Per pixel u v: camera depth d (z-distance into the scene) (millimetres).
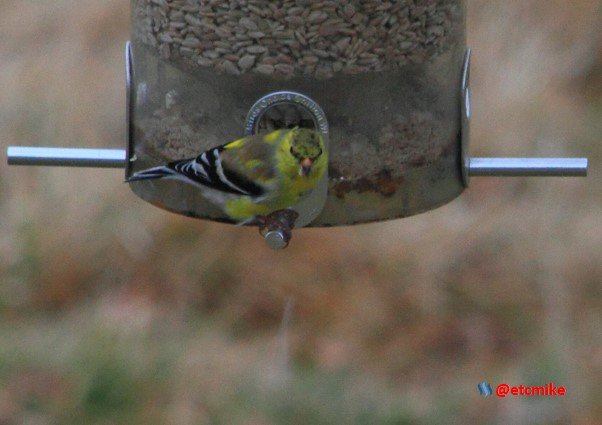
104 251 12328
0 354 10906
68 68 14531
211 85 6730
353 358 11242
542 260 12344
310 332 11609
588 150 14070
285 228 6508
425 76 6883
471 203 13352
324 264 12211
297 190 6586
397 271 12164
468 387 10781
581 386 10539
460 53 7160
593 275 12195
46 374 10688
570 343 11109
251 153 6605
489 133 14078
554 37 15648
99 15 15344
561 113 14516
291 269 12125
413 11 6703
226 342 11359
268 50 6590
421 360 11234
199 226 12453
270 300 11930
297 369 11023
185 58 6758
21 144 13477
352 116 6730
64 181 12930
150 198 7062
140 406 10312
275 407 10375
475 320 11789
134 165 7168
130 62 7180
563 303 11703
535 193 13477
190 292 11938
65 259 12258
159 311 11695
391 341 11555
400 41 6707
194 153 6855
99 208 12641
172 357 10805
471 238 12578
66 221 12555
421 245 12445
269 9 6520
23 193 12961
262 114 6695
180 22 6711
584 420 10227
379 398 10609
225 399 10375
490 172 7141
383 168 6848
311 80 6637
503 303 11883
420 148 6934
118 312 11641
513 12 15648
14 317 11742
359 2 6535
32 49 14969
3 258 12328
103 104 14094
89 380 10469
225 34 6613
